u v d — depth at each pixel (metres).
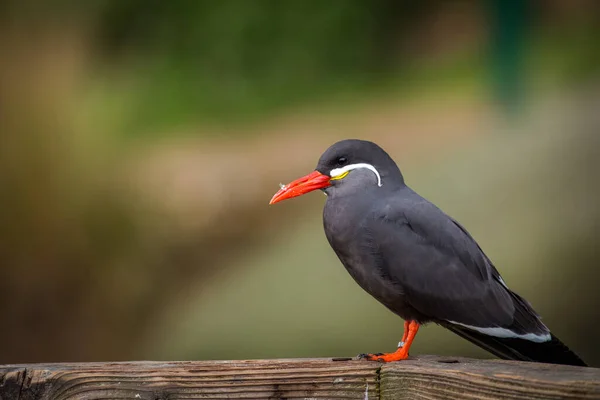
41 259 15.70
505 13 21.00
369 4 30.03
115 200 16.36
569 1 27.03
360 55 29.38
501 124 18.89
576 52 24.16
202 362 5.51
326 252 13.77
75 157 16.23
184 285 16.67
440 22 30.12
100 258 16.06
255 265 14.15
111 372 5.36
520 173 13.60
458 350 11.52
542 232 12.40
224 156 21.28
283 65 28.61
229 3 29.08
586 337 11.37
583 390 4.63
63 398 5.33
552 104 17.06
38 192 15.77
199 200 18.64
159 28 28.61
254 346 12.58
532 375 4.87
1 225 15.55
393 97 25.84
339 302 12.72
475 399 5.02
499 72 20.91
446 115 21.89
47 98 16.31
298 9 29.67
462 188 13.70
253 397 5.41
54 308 15.67
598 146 13.56
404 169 14.98
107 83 25.05
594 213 12.45
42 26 17.42
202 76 27.70
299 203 17.97
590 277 11.70
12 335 15.42
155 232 16.88
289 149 21.78
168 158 21.02
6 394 5.32
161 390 5.36
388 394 5.37
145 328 15.95
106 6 27.34
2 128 15.88
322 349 12.23
